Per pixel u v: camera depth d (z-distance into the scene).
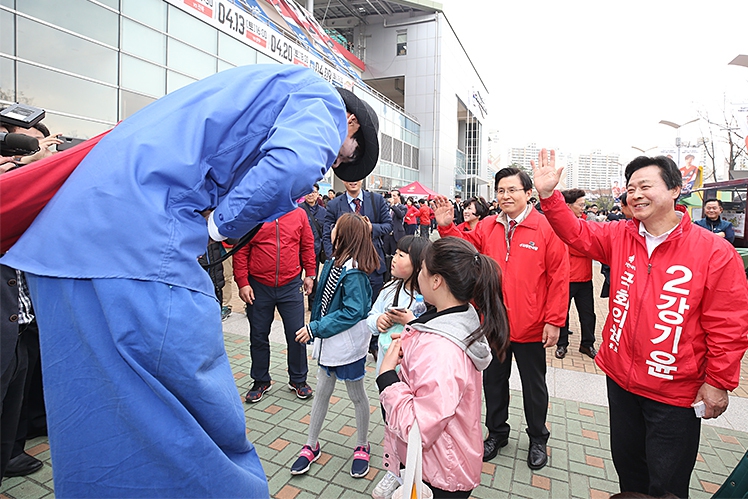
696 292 1.80
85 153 1.14
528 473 2.67
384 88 36.12
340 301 2.62
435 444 1.56
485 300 1.65
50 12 8.09
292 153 1.06
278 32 14.53
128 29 9.60
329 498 2.40
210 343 1.07
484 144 51.59
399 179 28.77
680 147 15.52
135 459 0.98
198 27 11.45
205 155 1.13
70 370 0.98
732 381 1.75
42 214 1.04
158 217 1.00
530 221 2.70
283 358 4.49
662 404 1.90
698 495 2.49
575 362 4.63
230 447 1.14
